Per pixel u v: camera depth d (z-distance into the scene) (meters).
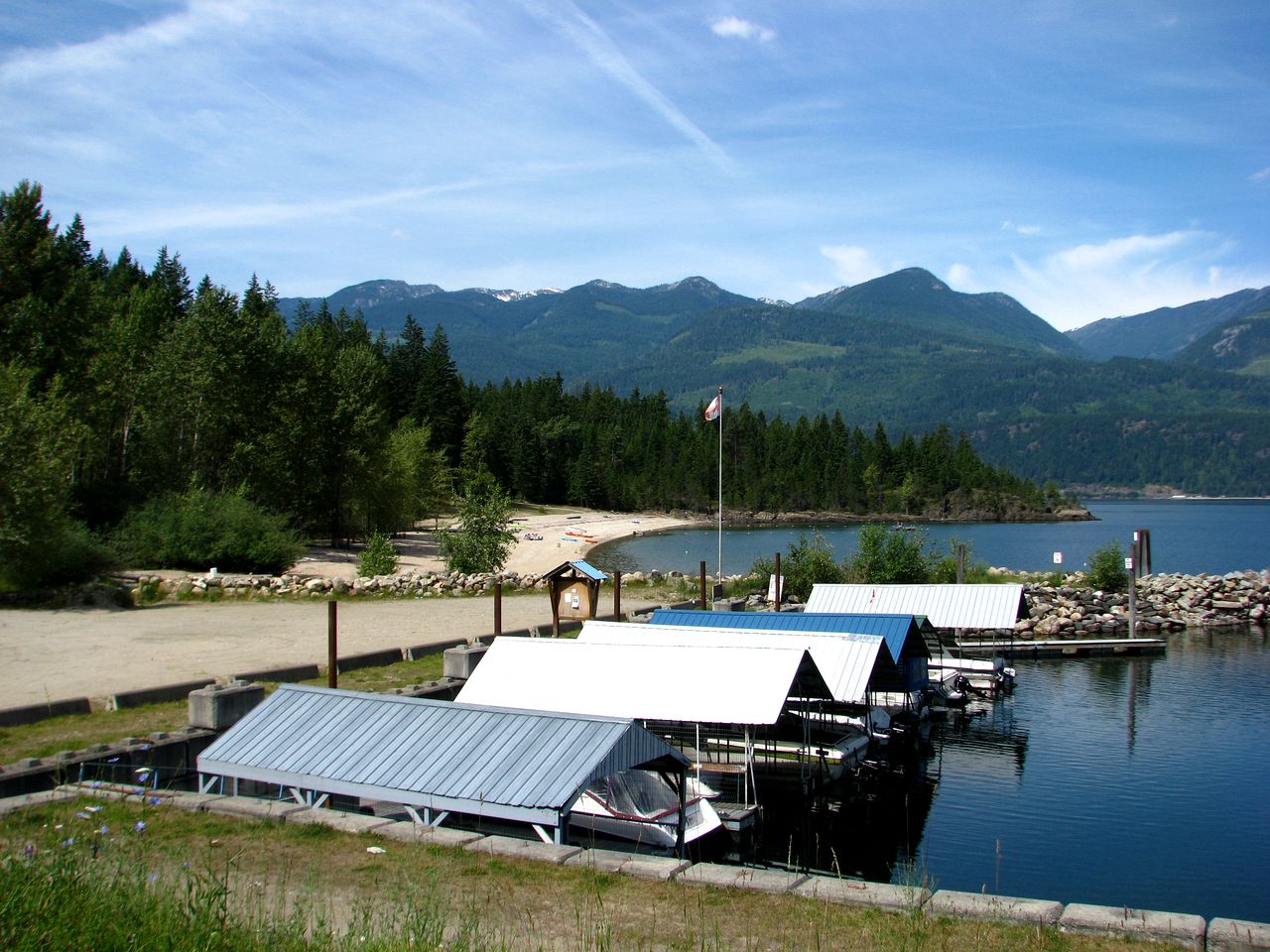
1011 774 23.00
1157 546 117.12
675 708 18.95
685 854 15.33
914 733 26.36
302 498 67.88
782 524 165.12
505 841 11.52
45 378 53.44
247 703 19.44
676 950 8.52
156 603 38.28
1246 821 19.66
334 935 8.14
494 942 8.41
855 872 16.77
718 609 39.91
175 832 11.76
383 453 77.62
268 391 63.00
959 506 187.62
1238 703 30.73
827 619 27.17
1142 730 27.30
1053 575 54.00
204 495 50.28
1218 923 8.89
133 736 18.56
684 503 170.38
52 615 34.00
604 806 16.22
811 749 22.88
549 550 89.44
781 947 8.65
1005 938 8.90
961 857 17.66
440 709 14.80
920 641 27.78
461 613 37.19
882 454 189.50
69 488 47.81
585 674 20.27
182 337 58.06
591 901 9.74
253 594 40.97
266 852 11.09
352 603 40.38
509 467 149.75
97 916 7.35
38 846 10.01
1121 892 16.06
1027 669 36.56
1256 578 51.78
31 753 17.30
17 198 59.91
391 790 13.15
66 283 60.75
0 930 6.88
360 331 138.38
